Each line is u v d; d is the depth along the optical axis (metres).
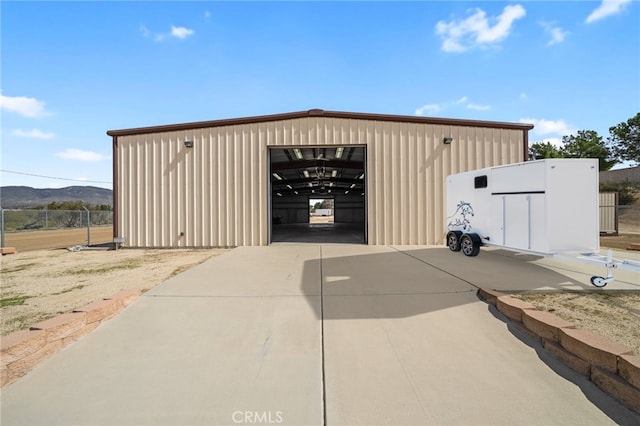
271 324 3.67
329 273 6.01
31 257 9.23
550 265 6.65
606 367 2.44
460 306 4.12
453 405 2.29
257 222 10.57
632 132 23.59
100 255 9.41
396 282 5.27
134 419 2.18
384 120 10.55
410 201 10.57
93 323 3.56
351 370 2.75
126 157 10.85
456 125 10.62
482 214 7.46
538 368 2.73
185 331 3.52
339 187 29.05
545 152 25.62
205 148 10.66
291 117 10.55
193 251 9.95
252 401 2.36
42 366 2.83
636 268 4.55
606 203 14.27
